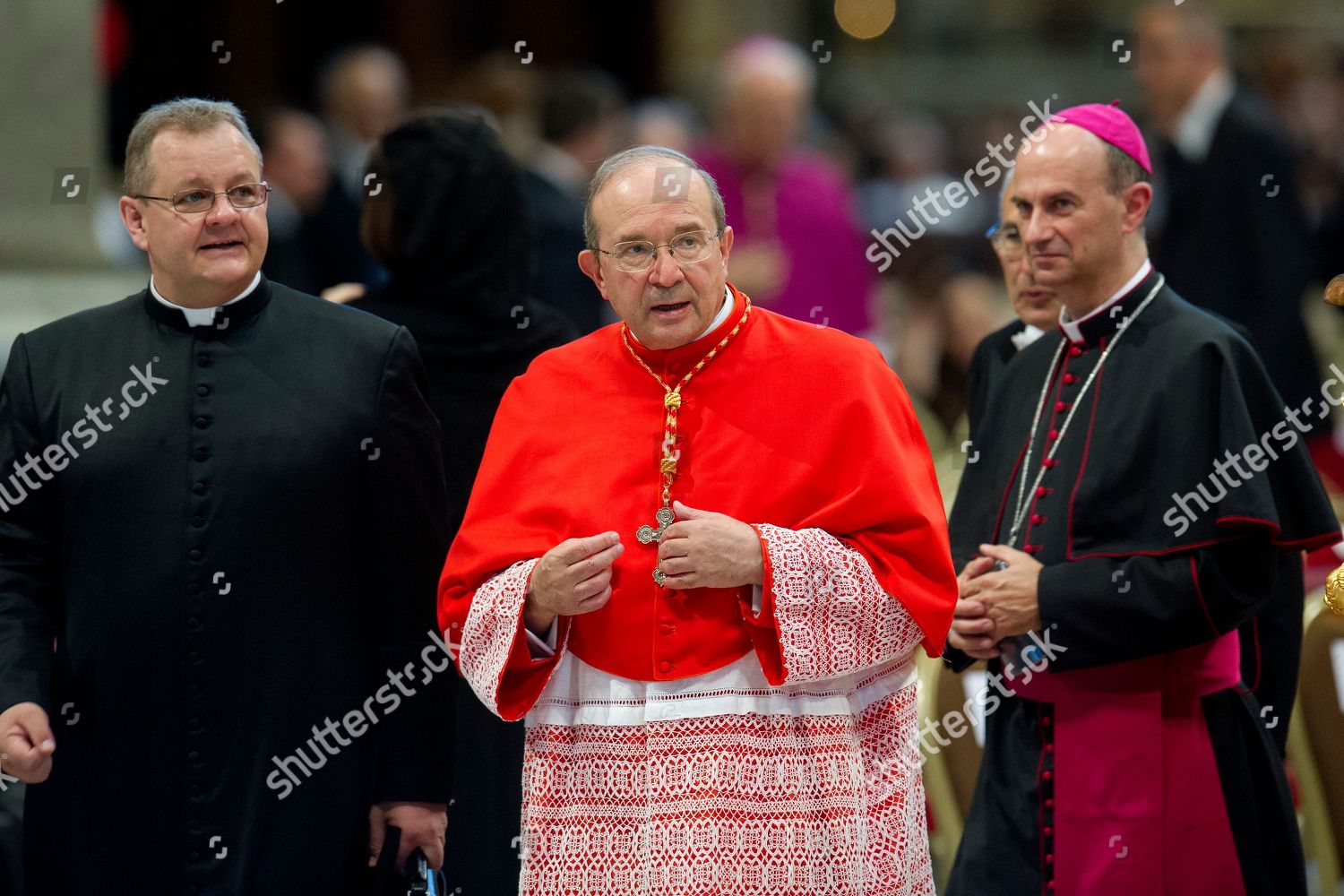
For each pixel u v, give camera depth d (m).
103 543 11.84
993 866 13.09
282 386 12.04
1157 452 12.55
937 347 27.09
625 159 11.19
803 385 11.45
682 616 11.09
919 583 11.12
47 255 26.61
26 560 12.16
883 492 11.15
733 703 10.99
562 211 22.12
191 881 11.82
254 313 12.23
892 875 11.19
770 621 10.78
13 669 11.60
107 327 12.27
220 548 11.79
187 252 11.75
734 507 11.20
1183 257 23.80
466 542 11.62
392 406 12.19
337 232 28.84
